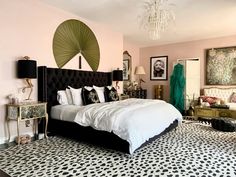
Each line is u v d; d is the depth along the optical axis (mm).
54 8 3855
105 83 5176
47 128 3715
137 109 2973
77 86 4344
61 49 4051
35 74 3248
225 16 4219
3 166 2277
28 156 2584
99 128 2781
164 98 7145
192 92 6238
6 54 3160
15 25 3262
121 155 2625
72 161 2430
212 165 2318
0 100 3104
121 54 5742
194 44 6496
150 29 3490
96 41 4898
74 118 3227
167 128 3520
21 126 3414
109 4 3654
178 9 3797
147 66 7516
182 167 2266
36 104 3219
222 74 5953
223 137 3504
